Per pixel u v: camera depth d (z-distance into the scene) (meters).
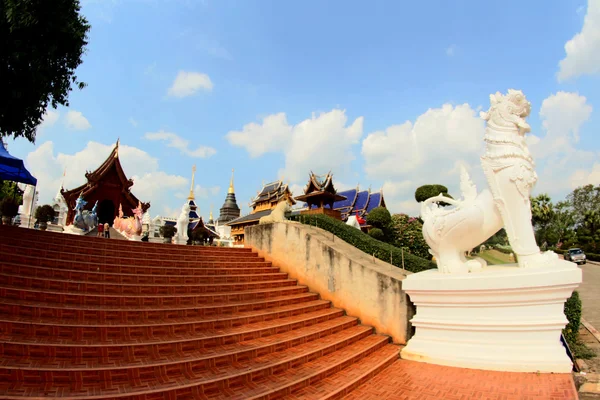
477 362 6.96
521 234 7.55
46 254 8.10
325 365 6.57
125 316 6.47
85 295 6.59
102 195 35.41
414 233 15.89
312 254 11.41
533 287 6.75
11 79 8.85
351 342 8.18
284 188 31.41
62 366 4.63
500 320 7.06
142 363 5.08
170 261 10.06
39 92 9.34
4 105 9.10
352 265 10.09
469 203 8.19
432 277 7.90
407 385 6.33
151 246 10.98
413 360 7.80
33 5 8.17
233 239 36.97
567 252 35.62
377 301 9.34
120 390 4.43
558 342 6.68
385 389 6.16
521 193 7.59
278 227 12.87
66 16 9.15
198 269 10.07
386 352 8.03
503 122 7.95
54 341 5.14
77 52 10.04
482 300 7.23
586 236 41.16
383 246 11.34
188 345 5.98
